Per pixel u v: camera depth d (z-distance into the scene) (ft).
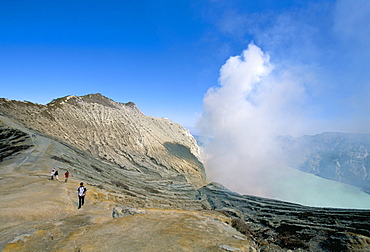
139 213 53.83
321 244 66.39
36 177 86.74
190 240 36.45
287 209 117.50
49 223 41.70
